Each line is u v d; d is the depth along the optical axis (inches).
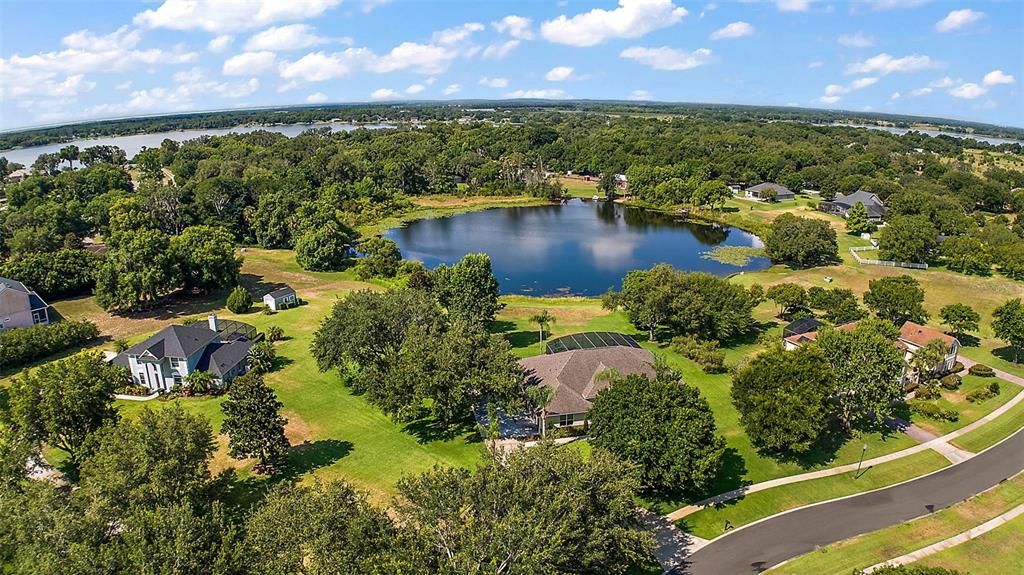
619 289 5073.8
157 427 1878.7
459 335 2682.1
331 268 5644.7
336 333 2982.3
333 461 2436.0
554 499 1525.6
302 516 1449.3
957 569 1850.4
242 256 5575.8
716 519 2107.5
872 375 2571.4
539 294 4972.9
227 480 2278.5
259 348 3267.7
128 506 1678.2
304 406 2913.4
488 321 3796.8
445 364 2527.1
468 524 1478.8
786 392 2406.5
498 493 1537.9
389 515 2042.3
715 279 3750.0
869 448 2566.4
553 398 2640.3
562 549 1446.9
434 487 1571.1
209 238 5152.6
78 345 3708.2
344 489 1563.7
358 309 2982.3
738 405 2544.3
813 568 1863.9
